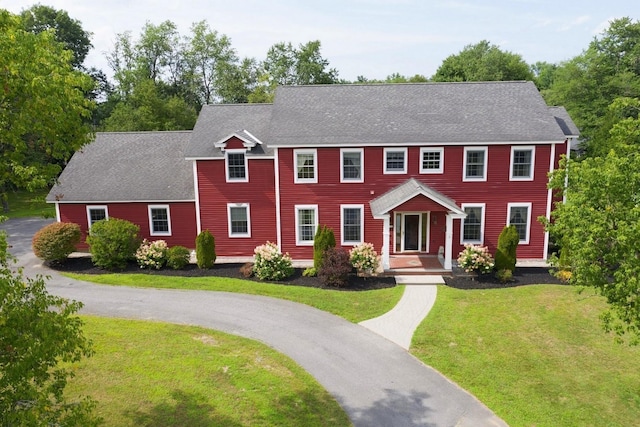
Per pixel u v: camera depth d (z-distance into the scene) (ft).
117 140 106.52
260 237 92.22
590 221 40.78
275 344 54.95
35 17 179.73
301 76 223.71
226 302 68.13
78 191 95.04
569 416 41.68
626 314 39.70
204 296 70.59
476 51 223.51
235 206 90.99
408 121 87.40
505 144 83.05
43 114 37.37
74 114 40.24
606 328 41.42
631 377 47.47
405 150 84.48
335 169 86.07
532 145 83.15
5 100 36.40
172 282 76.54
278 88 97.25
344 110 90.74
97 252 81.87
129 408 41.16
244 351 52.70
